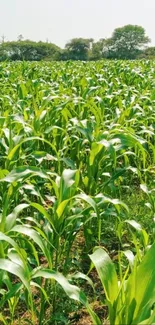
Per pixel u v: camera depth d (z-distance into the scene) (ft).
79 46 292.81
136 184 19.67
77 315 10.49
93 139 14.34
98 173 13.99
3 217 8.61
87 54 292.20
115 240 14.01
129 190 17.99
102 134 14.46
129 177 19.72
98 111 18.34
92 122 17.47
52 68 53.72
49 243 9.25
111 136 14.42
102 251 6.89
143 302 6.34
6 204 9.16
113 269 6.73
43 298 9.49
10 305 9.07
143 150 13.69
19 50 250.37
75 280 11.77
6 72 41.83
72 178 10.42
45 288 10.10
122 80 38.99
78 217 10.53
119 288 7.02
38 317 10.12
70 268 12.29
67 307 10.43
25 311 10.67
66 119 17.62
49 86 32.40
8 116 16.71
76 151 15.98
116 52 289.33
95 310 10.77
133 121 20.29
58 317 9.78
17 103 21.54
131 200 16.67
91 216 10.90
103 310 10.75
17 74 42.19
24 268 7.14
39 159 12.94
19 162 14.05
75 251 13.17
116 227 13.89
